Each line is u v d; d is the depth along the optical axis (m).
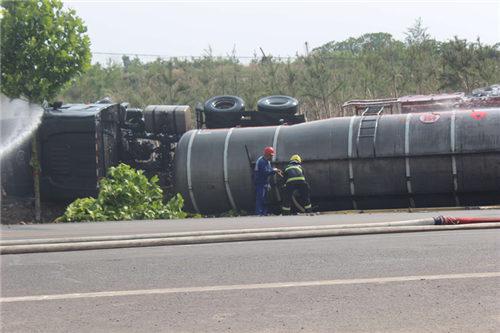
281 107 36.50
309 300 10.91
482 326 9.49
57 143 32.56
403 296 10.98
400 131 30.67
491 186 30.03
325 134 31.58
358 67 53.03
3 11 30.25
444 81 47.34
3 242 16.89
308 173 31.55
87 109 33.28
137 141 36.72
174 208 31.17
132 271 13.44
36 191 31.86
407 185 30.53
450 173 30.06
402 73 50.97
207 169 32.91
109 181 30.42
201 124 37.69
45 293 11.84
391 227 17.70
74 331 9.67
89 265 14.12
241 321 9.91
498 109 30.56
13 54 30.39
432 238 16.17
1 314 10.57
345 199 31.55
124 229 21.34
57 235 19.70
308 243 16.16
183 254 15.14
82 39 31.16
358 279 12.16
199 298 11.22
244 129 33.50
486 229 17.70
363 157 30.73
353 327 9.54
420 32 56.22
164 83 55.03
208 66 63.09
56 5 30.81
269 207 32.34
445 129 30.22
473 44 48.09
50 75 30.78
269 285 11.95
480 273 12.30
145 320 10.09
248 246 16.00
